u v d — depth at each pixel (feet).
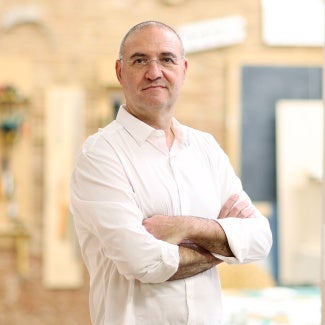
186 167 9.14
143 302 8.56
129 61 8.82
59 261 19.31
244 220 9.18
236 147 19.93
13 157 19.12
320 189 19.90
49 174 19.25
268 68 20.06
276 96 20.12
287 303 13.83
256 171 20.07
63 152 19.33
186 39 19.76
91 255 9.09
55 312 19.43
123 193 8.59
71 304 19.48
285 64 20.11
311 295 14.65
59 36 19.45
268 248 9.30
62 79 19.45
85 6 19.53
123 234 8.35
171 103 8.96
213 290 8.99
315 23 20.10
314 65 20.20
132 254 8.29
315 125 20.12
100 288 8.98
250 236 9.04
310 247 19.81
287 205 19.92
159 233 8.60
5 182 19.03
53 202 19.25
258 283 16.03
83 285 19.53
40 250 19.39
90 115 19.57
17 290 19.33
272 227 19.95
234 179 9.81
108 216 8.46
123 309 8.60
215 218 9.30
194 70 19.92
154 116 8.98
